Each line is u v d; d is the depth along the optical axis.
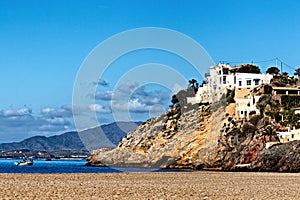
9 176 64.00
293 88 157.00
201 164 129.50
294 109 144.12
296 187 52.59
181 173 83.75
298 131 127.56
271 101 147.38
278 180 67.56
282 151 115.50
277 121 139.00
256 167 118.38
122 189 45.66
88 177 65.31
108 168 143.00
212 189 47.78
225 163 126.38
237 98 150.25
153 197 37.81
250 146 125.75
